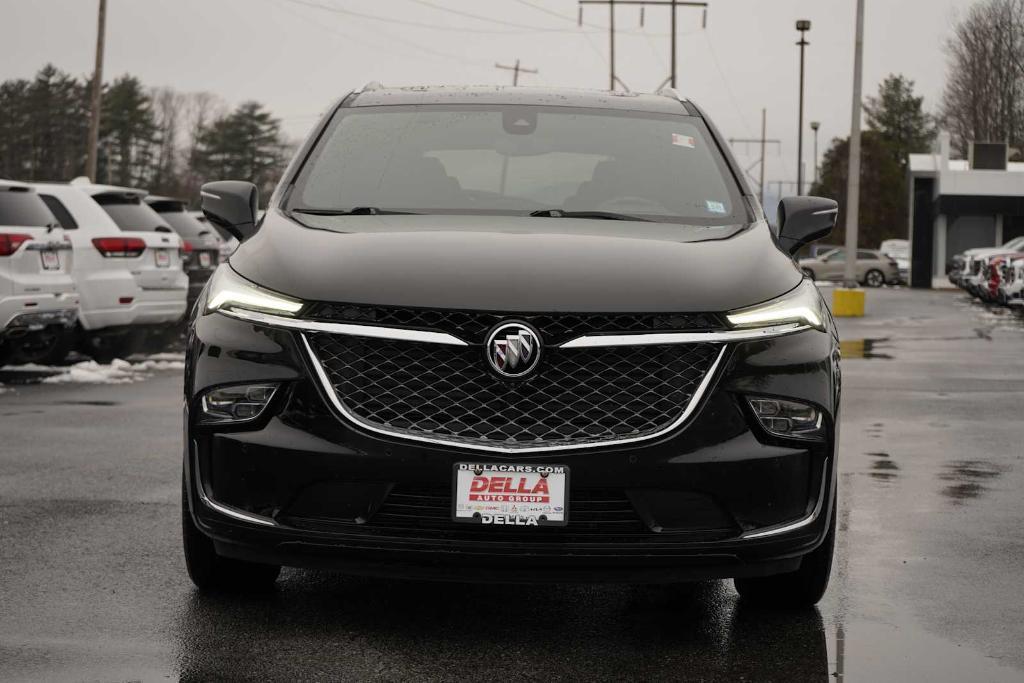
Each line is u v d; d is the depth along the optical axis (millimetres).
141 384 11461
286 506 3703
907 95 108562
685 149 5137
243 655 3691
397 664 3643
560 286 3723
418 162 4922
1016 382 12352
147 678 3473
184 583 4484
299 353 3707
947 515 5938
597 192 4797
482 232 4184
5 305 10820
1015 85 59094
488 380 3639
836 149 85312
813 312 3943
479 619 4125
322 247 4031
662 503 3650
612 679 3541
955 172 49250
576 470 3602
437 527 3656
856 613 4254
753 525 3715
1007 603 4387
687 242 4223
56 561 4781
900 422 9383
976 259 29672
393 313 3680
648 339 3660
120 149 105625
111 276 12375
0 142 101000
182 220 16266
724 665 3676
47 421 8859
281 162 105938
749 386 3709
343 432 3645
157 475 6684
